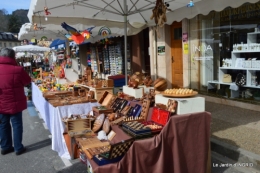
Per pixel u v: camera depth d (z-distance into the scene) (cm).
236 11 550
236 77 564
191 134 247
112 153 219
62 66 803
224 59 593
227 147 334
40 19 546
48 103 461
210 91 645
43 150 417
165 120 266
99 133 287
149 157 224
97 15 605
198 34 654
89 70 638
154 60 803
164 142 230
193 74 686
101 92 467
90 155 235
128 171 217
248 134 374
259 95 513
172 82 777
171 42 759
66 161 359
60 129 380
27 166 357
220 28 596
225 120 452
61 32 807
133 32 716
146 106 307
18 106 394
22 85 402
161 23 372
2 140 407
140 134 240
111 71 1090
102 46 1162
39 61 1856
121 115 337
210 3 498
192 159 249
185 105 270
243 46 538
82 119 325
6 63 385
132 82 405
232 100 557
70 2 467
